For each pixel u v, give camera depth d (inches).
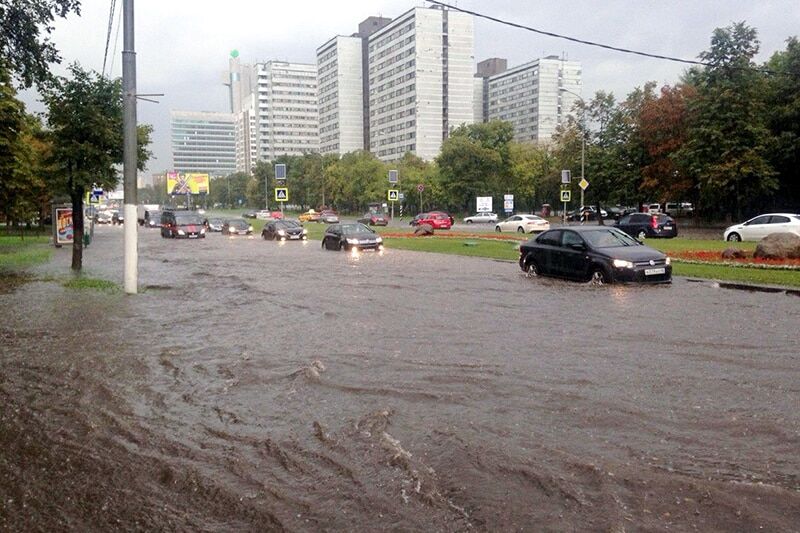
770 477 164.2
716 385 250.1
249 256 1092.5
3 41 641.0
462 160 2947.8
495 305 478.9
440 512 148.7
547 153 3152.1
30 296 558.3
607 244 618.8
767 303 463.5
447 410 225.6
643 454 180.9
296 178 4311.0
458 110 5305.1
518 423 209.8
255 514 150.4
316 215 3211.1
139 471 177.0
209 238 1876.2
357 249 1167.0
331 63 6205.7
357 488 162.7
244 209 5821.9
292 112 7263.8
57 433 209.0
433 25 5118.1
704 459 176.9
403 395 245.3
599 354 308.8
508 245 1159.6
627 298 500.7
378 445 191.2
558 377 267.0
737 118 1599.4
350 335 371.2
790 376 261.3
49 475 175.0
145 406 238.1
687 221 2075.5
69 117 694.5
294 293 575.5
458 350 323.9
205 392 255.8
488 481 164.6
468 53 5290.4
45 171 725.3
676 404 226.8
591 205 2662.4
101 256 1091.9
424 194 3208.7
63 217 1229.1
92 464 182.4
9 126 1051.3
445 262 895.1
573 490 158.2
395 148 5551.2
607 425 206.4
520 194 3090.6
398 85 5418.3
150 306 500.1
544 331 371.6
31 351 335.0
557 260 645.9
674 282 597.9
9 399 248.4
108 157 717.3
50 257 1039.0
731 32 1617.9
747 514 143.6
